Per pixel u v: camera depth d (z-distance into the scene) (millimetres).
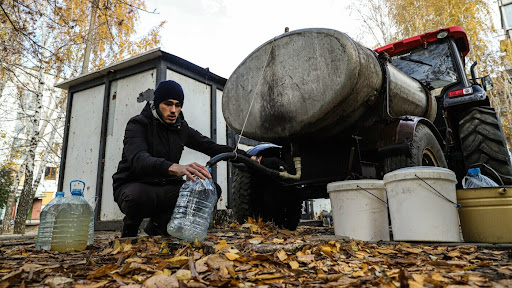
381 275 1294
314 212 12391
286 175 2877
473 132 3455
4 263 1691
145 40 10164
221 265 1380
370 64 2598
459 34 4184
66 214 2244
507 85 15469
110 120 5121
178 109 2375
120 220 4512
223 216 4234
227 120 3271
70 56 9234
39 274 1392
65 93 11789
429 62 4305
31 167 8547
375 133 2771
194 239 1951
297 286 1214
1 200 15297
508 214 2146
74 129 5555
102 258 1818
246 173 3322
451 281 1224
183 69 5078
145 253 1887
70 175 5379
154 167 1990
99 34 9031
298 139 2883
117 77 5199
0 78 9734
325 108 2594
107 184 4879
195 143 2691
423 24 14680
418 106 3371
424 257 1765
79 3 8531
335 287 1183
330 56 2613
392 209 2385
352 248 1993
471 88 3596
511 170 3271
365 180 2506
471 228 2262
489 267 1488
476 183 2537
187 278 1270
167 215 2475
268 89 2980
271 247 1798
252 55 3176
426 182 2219
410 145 2590
